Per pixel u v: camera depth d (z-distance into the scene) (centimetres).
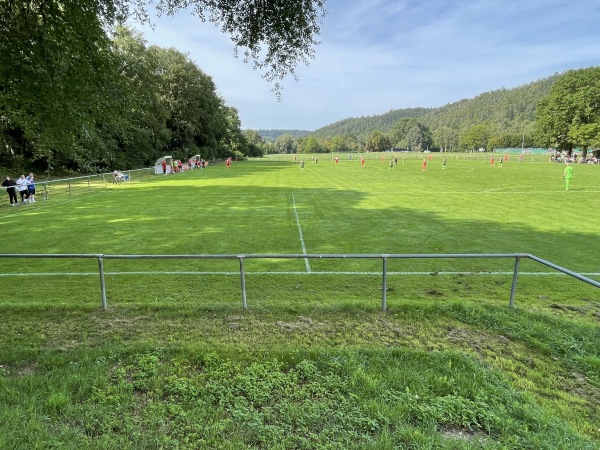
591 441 291
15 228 1385
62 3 604
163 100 5844
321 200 2128
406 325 527
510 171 4447
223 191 2575
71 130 707
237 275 869
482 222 1495
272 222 1506
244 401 326
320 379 362
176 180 3469
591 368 413
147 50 4444
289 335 488
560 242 1178
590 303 713
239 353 418
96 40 652
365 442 276
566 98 6869
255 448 271
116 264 955
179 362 396
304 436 284
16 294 737
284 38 623
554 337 481
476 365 396
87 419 298
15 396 325
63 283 808
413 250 1102
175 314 563
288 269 919
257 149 12000
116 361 403
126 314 566
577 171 4369
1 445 256
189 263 969
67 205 1952
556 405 342
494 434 291
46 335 486
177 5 616
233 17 616
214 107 7188
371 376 365
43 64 629
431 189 2644
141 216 1630
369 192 2494
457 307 582
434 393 343
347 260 1000
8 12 608
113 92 727
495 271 912
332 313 569
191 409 315
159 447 268
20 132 2938
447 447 269
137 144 4856
